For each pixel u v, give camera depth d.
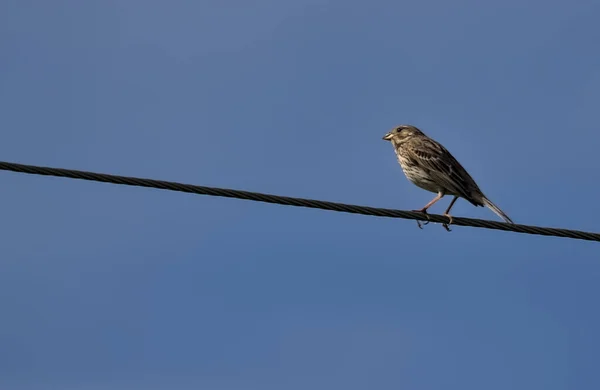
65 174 11.96
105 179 12.20
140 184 12.45
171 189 12.60
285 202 13.34
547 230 14.64
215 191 12.82
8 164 11.65
